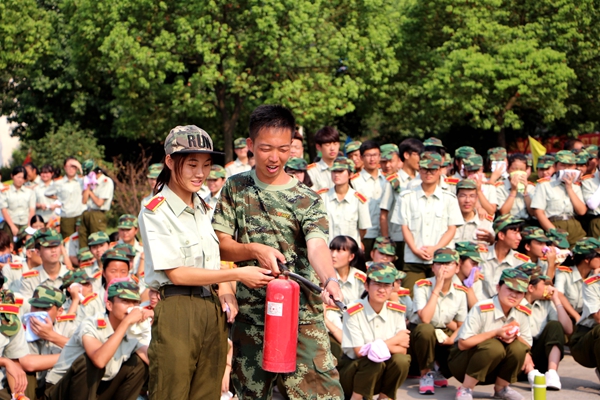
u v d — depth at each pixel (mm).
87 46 21281
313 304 4008
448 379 7125
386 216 8484
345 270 6973
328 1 21234
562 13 20906
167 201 3787
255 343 4012
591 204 8969
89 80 23422
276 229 3990
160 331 3736
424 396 6484
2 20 22188
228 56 19312
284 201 3996
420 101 23094
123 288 5676
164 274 3768
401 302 6980
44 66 23719
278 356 3785
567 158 9023
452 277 6969
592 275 7094
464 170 9195
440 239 7664
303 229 3971
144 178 20469
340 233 8266
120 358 5762
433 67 23531
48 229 7770
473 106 21078
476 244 7324
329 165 9438
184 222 3801
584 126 24312
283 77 20297
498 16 21578
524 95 21031
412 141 8641
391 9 23344
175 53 19547
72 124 24016
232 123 20812
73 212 12500
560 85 20031
